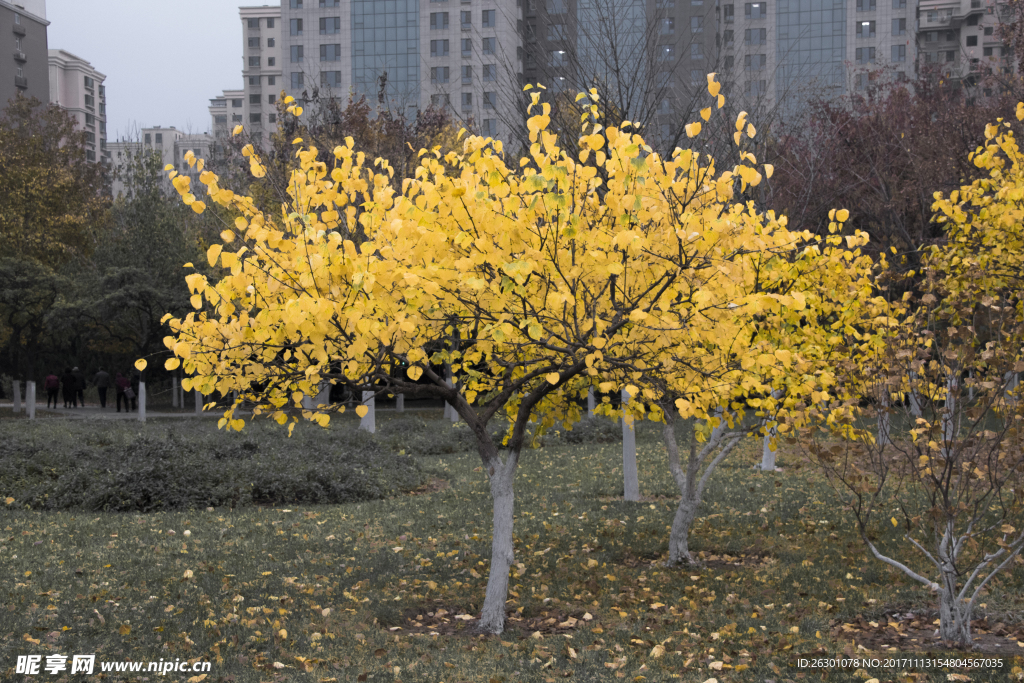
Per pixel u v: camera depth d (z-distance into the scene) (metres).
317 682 4.62
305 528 9.16
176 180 4.27
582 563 7.53
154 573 6.99
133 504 10.30
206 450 12.80
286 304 3.98
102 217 36.06
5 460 11.61
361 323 4.01
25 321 26.58
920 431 5.23
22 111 38.84
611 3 11.02
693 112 11.06
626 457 10.80
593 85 10.12
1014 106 13.70
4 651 4.91
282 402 4.74
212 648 5.13
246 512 10.17
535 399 5.82
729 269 4.26
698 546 8.15
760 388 5.30
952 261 7.22
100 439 15.76
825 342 6.54
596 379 6.16
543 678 4.70
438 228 4.50
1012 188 7.11
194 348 4.28
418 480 12.84
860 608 6.00
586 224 4.75
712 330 4.71
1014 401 4.85
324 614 5.93
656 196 4.36
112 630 5.43
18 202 30.80
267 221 4.68
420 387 5.54
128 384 28.91
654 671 4.81
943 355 5.02
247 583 6.71
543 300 4.66
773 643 5.27
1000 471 5.17
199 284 4.12
